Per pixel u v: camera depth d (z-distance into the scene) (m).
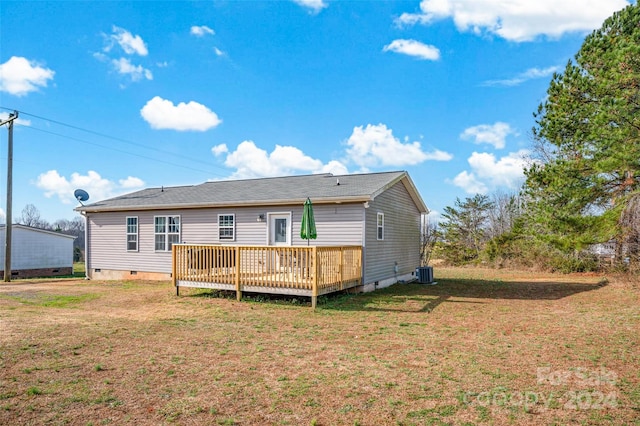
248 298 11.07
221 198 14.89
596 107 12.84
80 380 4.71
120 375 4.91
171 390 4.43
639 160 11.59
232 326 7.82
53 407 3.96
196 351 6.02
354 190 12.72
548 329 7.49
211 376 4.90
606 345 6.31
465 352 6.00
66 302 10.88
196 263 11.54
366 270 12.37
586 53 13.66
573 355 5.80
